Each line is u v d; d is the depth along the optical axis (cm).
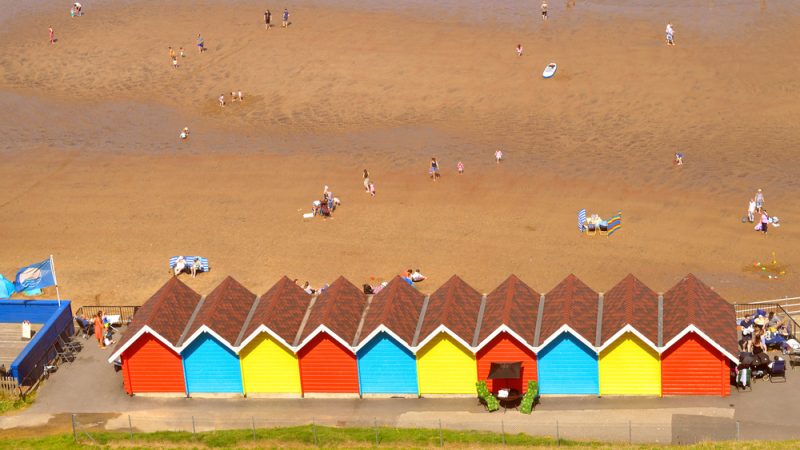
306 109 9125
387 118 8831
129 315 5797
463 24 10481
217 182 7812
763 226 6569
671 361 4494
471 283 6094
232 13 11219
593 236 6625
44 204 7569
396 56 9844
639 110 8519
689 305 4522
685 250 6406
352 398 4738
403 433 4338
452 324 4584
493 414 4509
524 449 4131
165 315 4791
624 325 4441
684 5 10550
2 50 10719
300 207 7294
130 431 4506
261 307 4866
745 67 9031
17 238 7038
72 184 7912
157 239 6919
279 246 6712
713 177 7362
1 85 9988
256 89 9562
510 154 7969
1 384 4912
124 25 11106
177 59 10231
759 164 7519
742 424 4297
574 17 10412
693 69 9062
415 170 7800
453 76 9381
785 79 8781
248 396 4794
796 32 9638
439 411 4566
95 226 7169
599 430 4325
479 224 6875
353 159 8088
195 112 9250
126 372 4809
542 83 9088
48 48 10694
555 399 4606
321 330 4616
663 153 7800
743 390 4559
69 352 5200
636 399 4550
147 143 8675
